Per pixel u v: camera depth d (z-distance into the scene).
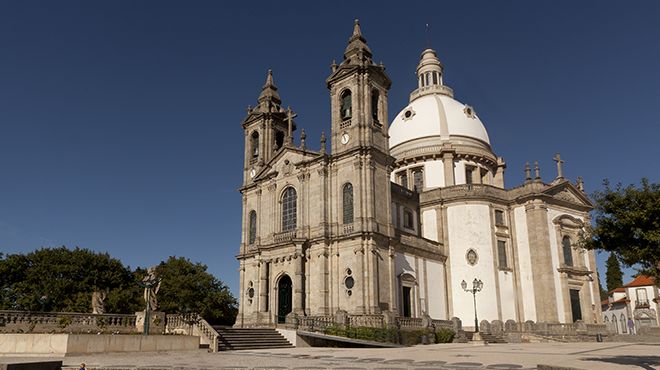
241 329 39.19
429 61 79.75
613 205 21.27
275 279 50.47
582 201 62.00
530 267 56.44
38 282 65.31
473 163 68.62
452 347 36.41
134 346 29.41
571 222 58.94
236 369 21.28
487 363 22.77
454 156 68.00
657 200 19.95
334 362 24.28
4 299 63.47
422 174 68.31
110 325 33.62
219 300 72.00
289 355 29.31
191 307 69.69
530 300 55.78
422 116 71.69
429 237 59.09
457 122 70.50
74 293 65.62
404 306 49.66
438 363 23.16
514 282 56.91
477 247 56.66
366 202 46.88
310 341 40.81
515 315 55.94
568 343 44.28
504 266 57.00
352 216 47.56
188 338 32.28
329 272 47.34
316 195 49.75
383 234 47.00
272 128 59.41
